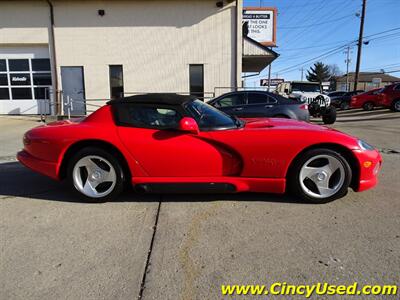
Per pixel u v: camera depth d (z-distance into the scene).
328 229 2.95
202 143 3.48
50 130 3.77
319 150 3.43
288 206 3.50
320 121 12.30
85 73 14.23
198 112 3.71
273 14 24.81
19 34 13.95
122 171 3.66
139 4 13.97
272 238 2.80
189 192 3.58
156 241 2.79
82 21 13.96
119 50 14.18
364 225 3.02
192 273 2.31
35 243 2.79
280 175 3.48
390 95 16.31
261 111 7.86
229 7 13.97
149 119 3.60
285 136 3.44
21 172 5.14
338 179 3.49
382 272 2.29
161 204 3.63
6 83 14.55
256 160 3.45
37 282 2.23
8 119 13.04
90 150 3.61
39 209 3.56
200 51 14.26
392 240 2.73
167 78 14.41
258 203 3.60
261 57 16.16
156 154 3.49
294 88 16.23
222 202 3.65
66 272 2.35
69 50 14.09
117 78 14.41
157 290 2.13
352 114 16.53
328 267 2.36
